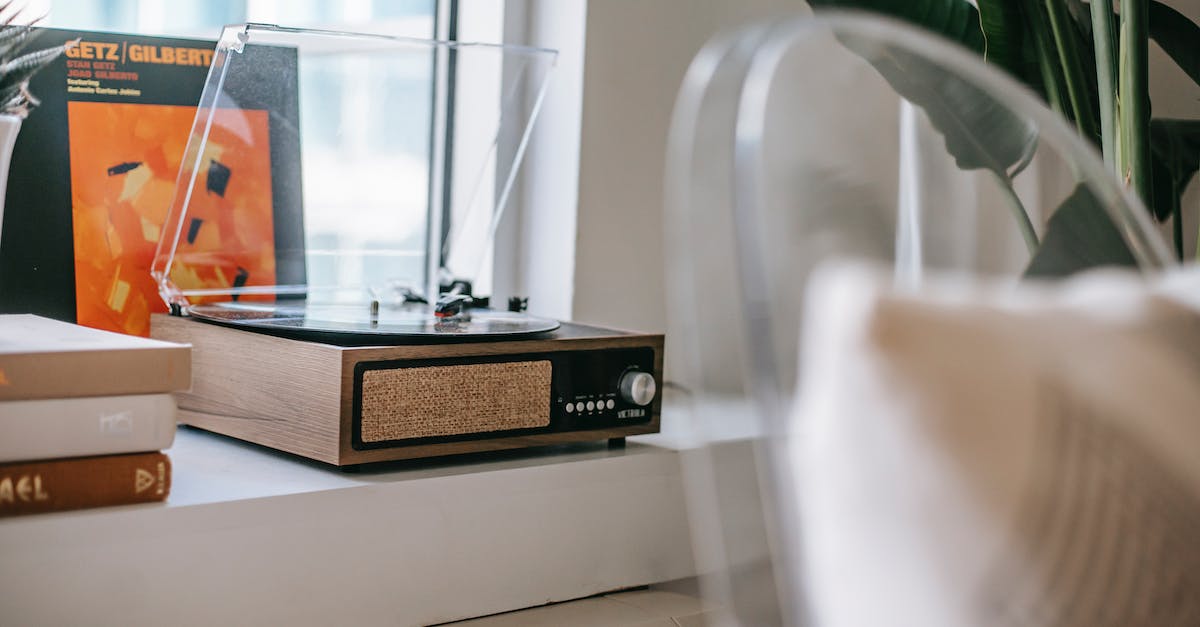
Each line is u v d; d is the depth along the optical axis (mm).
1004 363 458
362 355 1067
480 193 1435
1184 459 499
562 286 1648
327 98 1262
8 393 880
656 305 1735
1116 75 1372
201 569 973
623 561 1266
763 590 509
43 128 1287
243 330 1188
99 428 926
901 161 884
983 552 431
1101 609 454
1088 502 461
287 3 1569
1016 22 1368
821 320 464
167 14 1471
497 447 1175
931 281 850
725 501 533
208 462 1135
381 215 1363
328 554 1047
